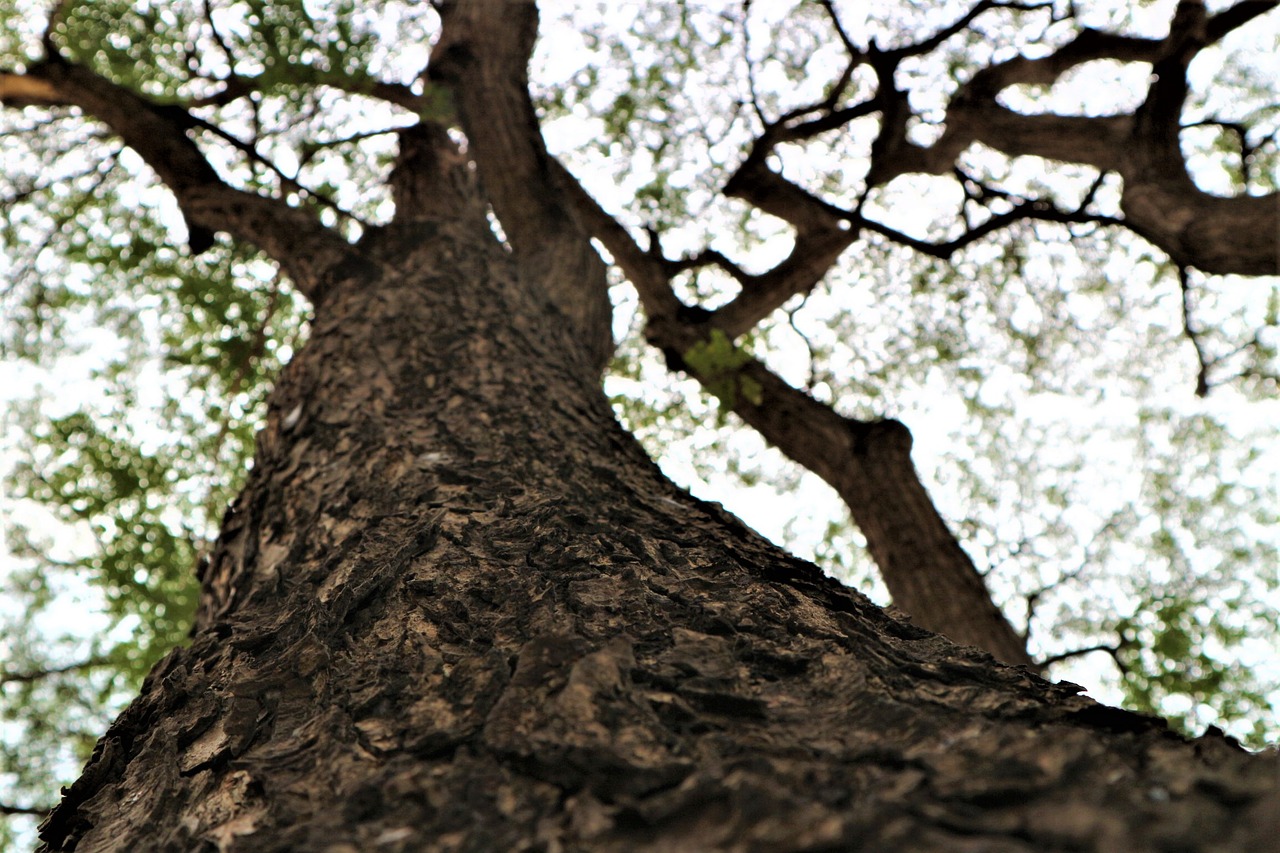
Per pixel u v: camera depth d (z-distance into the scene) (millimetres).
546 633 1316
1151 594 7027
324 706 1276
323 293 4023
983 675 1230
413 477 2170
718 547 1796
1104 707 1097
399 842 823
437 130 5375
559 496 1966
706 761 868
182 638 6645
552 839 762
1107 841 567
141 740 1518
